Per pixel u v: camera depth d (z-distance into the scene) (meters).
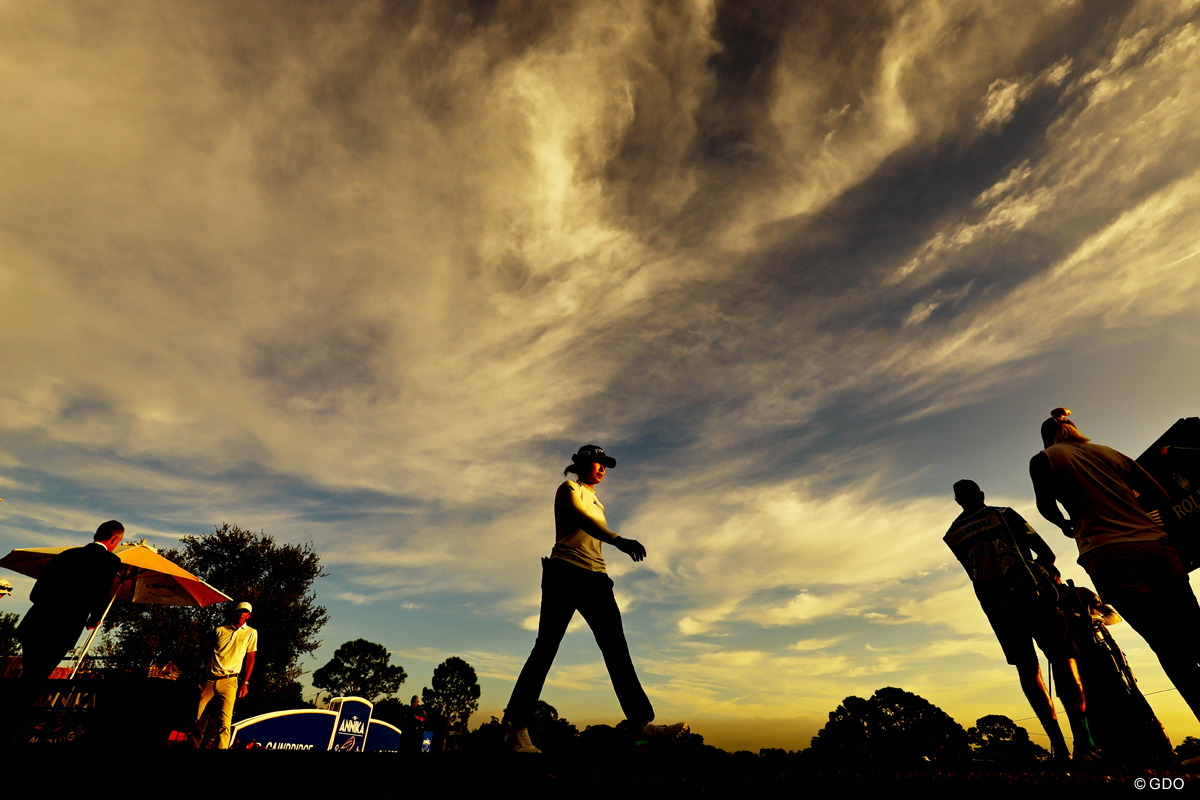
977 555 3.71
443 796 1.21
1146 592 2.41
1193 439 3.06
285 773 1.22
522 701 2.71
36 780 1.17
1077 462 2.80
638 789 1.22
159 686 3.46
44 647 3.65
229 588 21.25
